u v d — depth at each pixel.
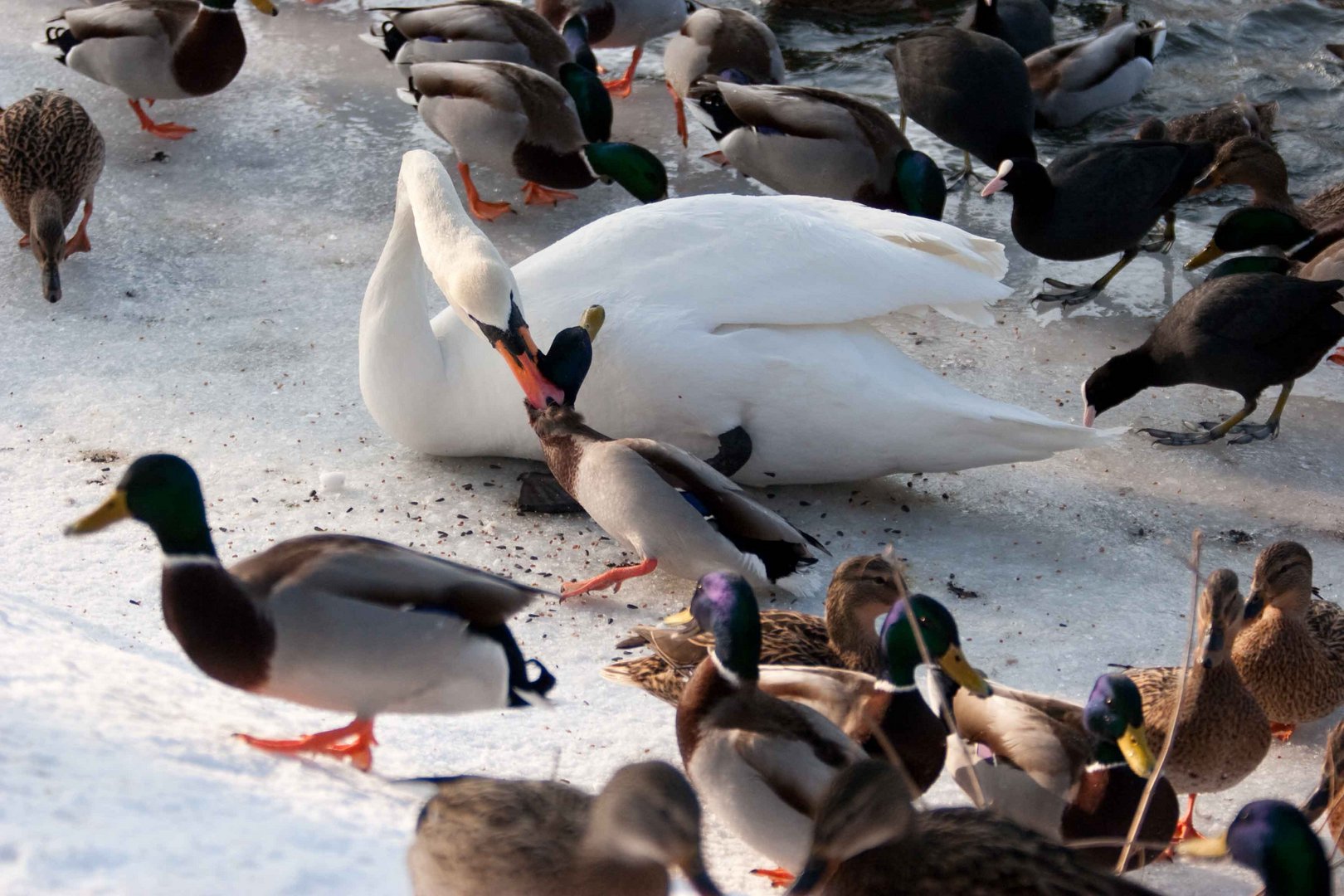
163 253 14.20
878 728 6.57
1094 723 7.32
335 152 16.41
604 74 19.34
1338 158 17.42
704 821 8.09
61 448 11.09
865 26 20.59
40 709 6.45
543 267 11.04
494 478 11.34
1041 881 5.21
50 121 13.38
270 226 14.83
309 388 12.27
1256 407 12.59
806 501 11.30
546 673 7.37
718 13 17.30
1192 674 8.05
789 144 15.19
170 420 11.63
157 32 15.70
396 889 5.36
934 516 11.15
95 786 5.61
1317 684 8.91
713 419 10.73
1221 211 16.69
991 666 9.37
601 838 5.41
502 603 7.09
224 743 6.88
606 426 10.92
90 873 4.80
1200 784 8.27
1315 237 14.58
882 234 11.64
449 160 16.47
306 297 13.61
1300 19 20.22
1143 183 14.20
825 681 7.95
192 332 12.95
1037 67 18.06
